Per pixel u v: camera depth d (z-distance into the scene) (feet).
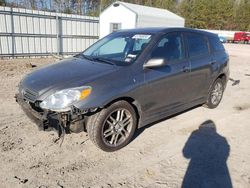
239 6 215.72
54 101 10.76
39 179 10.18
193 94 16.25
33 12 46.68
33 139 13.19
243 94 24.73
